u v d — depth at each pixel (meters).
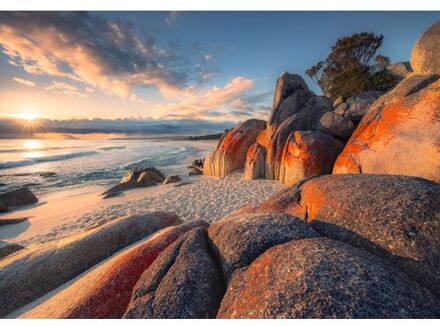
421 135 4.36
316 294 1.40
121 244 4.16
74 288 2.93
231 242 2.18
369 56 16.11
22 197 10.92
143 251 2.85
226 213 7.32
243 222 2.40
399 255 1.76
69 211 9.23
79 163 24.81
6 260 4.03
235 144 13.45
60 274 3.61
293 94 11.33
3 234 7.16
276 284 1.57
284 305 1.41
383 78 10.02
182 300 1.79
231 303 1.66
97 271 3.15
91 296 2.39
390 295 1.38
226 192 9.52
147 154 35.16
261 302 1.50
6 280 3.44
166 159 28.09
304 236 2.10
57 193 12.95
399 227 1.90
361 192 2.41
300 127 9.99
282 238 2.08
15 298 3.29
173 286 1.90
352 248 1.83
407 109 4.95
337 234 2.15
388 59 15.34
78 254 3.87
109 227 4.39
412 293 1.43
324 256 1.67
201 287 1.87
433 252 1.71
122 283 2.50
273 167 10.38
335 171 6.63
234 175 12.45
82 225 7.38
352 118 8.44
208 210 7.70
